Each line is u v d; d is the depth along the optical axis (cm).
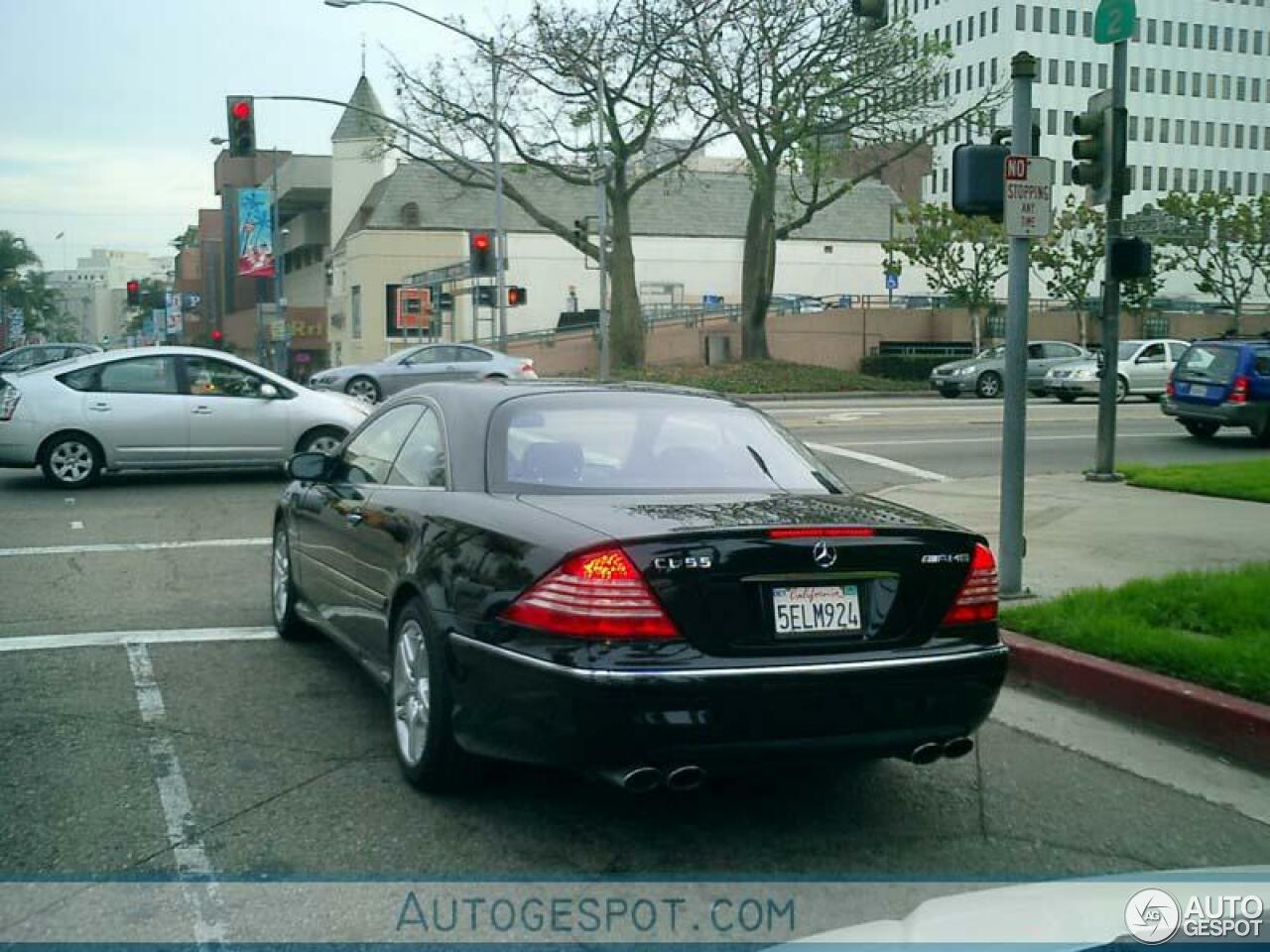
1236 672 611
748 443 563
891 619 461
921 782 543
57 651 738
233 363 1512
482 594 461
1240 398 2011
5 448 1438
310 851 456
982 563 482
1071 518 1196
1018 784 544
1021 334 828
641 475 525
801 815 502
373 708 629
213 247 9056
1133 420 2480
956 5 8538
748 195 6138
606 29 3284
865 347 4944
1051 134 8269
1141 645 659
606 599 427
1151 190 8694
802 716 435
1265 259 5634
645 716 420
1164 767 571
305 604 713
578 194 5806
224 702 637
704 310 5044
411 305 4381
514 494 510
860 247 6184
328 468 668
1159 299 6581
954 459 1777
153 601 882
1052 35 8219
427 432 584
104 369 1474
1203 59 8769
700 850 465
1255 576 808
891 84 3341
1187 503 1293
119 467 1469
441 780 502
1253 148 9025
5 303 8712
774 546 443
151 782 522
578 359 4969
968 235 4653
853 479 1574
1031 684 693
